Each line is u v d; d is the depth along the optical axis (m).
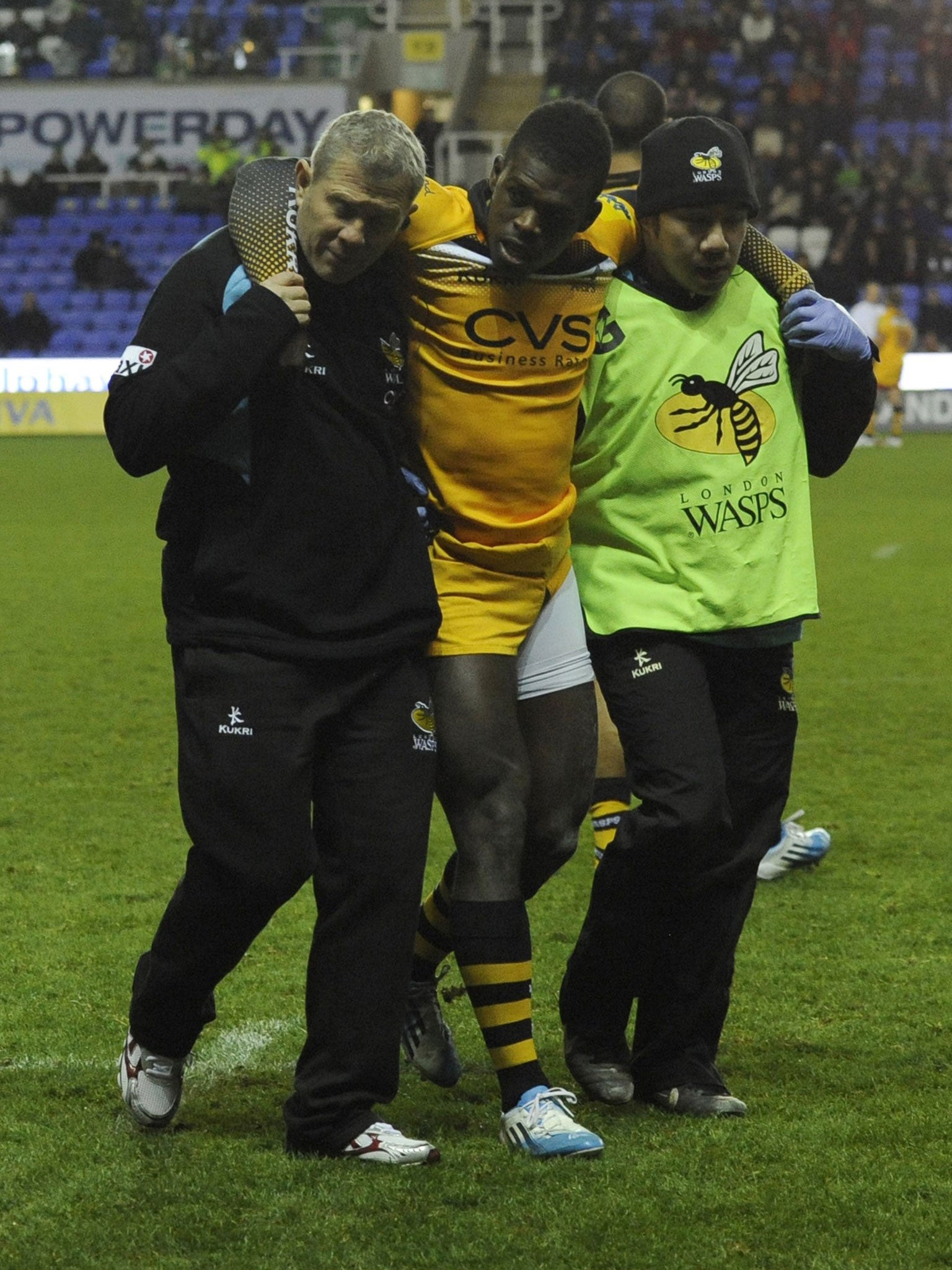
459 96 95.94
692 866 10.85
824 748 23.14
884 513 52.44
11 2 101.62
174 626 10.28
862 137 99.62
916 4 104.88
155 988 10.38
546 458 10.54
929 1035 12.47
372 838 10.12
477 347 10.27
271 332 9.59
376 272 10.29
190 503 10.22
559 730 10.85
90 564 42.03
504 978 10.48
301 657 10.02
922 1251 8.98
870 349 11.18
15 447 77.44
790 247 88.31
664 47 97.00
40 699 26.47
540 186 9.78
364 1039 10.16
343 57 91.81
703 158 10.43
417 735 10.30
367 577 10.16
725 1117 10.97
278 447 9.96
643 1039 11.37
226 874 10.04
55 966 14.07
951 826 18.95
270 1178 9.92
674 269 10.71
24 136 93.00
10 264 90.62
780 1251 8.99
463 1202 9.60
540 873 11.03
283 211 9.93
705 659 11.18
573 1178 9.93
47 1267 8.84
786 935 15.02
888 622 33.62
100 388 83.81
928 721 24.86
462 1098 11.52
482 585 10.64
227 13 101.81
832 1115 10.95
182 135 92.50
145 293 89.12
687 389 10.92
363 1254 8.94
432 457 10.55
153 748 23.14
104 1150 10.38
